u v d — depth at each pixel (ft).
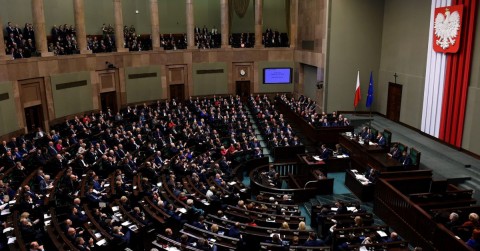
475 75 50.52
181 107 84.94
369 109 79.82
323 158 57.36
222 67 100.01
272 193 47.32
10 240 32.71
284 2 108.88
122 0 95.30
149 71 91.25
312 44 86.38
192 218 39.81
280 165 58.65
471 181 46.03
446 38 55.06
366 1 75.72
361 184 47.75
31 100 67.26
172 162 55.06
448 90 55.67
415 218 36.96
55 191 42.93
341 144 62.23
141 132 68.69
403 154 48.19
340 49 77.46
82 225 36.83
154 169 52.85
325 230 37.42
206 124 76.43
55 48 72.49
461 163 49.14
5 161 49.88
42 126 69.72
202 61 98.32
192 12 95.61
